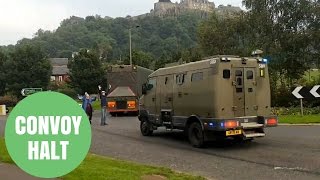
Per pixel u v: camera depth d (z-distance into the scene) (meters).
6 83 73.44
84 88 59.41
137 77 34.50
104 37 142.12
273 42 43.25
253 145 15.10
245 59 14.74
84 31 162.62
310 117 24.02
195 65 15.40
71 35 166.12
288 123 22.27
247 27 45.41
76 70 59.62
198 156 13.27
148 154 13.84
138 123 26.00
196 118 15.23
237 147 14.84
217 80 14.35
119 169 9.88
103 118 25.11
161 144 16.30
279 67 42.25
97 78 59.31
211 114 14.52
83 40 158.12
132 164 10.92
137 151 14.54
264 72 15.03
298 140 15.87
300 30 43.41
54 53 163.25
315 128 19.73
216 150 14.39
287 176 10.02
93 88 59.62
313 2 43.81
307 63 42.50
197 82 15.21
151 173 9.67
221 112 14.33
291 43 42.22
